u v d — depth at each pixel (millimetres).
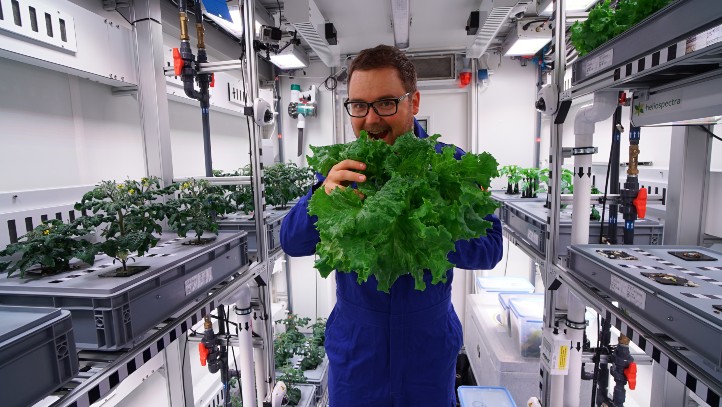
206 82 2117
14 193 1502
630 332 1029
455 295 4422
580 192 1513
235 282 1742
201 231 1679
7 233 1458
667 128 2480
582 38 1288
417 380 1110
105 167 2316
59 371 877
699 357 858
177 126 3057
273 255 2244
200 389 2914
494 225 1144
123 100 2467
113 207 1405
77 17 1795
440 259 705
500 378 2508
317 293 4555
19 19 1519
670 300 911
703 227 1651
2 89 1700
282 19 3162
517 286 3479
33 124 1848
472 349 3389
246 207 2424
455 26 3318
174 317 1379
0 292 1121
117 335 1089
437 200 736
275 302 4457
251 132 1957
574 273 1442
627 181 1496
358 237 688
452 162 795
